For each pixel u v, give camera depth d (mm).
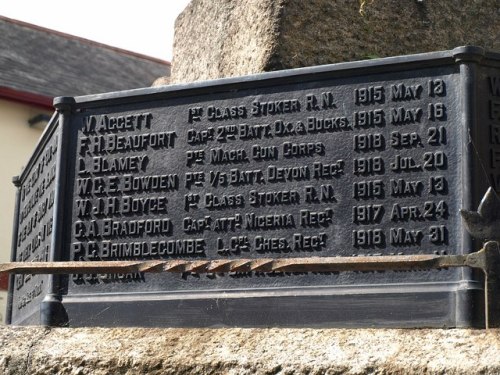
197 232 4883
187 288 4824
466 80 4477
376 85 4684
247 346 4438
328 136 4723
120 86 21812
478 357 3951
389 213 4523
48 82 20078
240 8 6340
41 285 5547
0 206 18125
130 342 4688
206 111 5012
